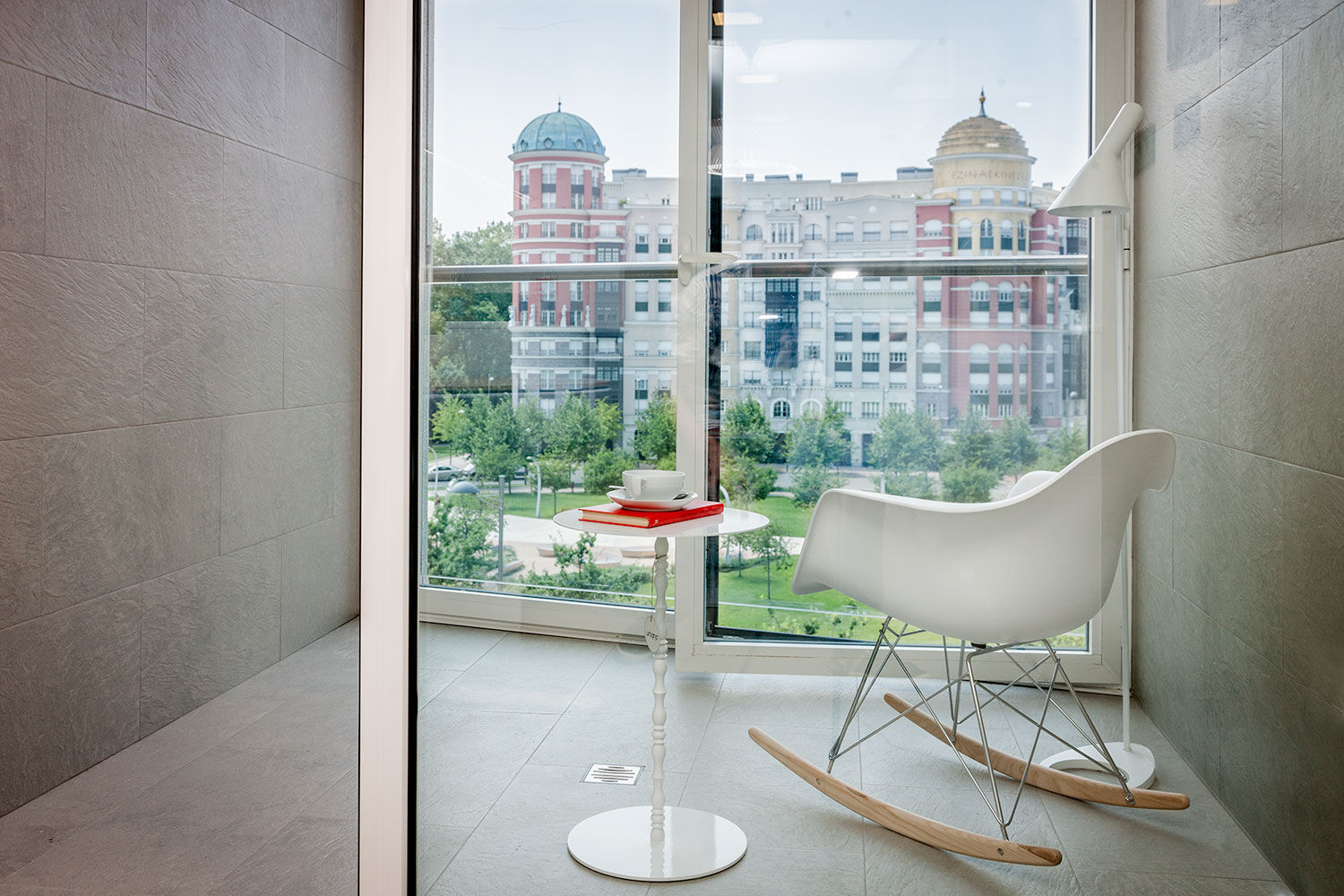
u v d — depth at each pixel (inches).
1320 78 59.1
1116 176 61.1
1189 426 61.1
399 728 64.4
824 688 64.6
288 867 75.9
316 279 139.5
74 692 94.2
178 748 101.2
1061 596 62.1
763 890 64.4
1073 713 62.0
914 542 63.6
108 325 98.1
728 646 65.4
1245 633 60.9
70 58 92.7
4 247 85.6
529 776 66.1
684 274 65.6
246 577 123.0
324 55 141.3
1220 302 60.6
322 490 141.6
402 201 62.9
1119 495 61.6
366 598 64.2
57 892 72.6
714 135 65.0
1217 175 60.2
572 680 66.2
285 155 131.2
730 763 65.0
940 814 63.1
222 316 117.4
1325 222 59.4
